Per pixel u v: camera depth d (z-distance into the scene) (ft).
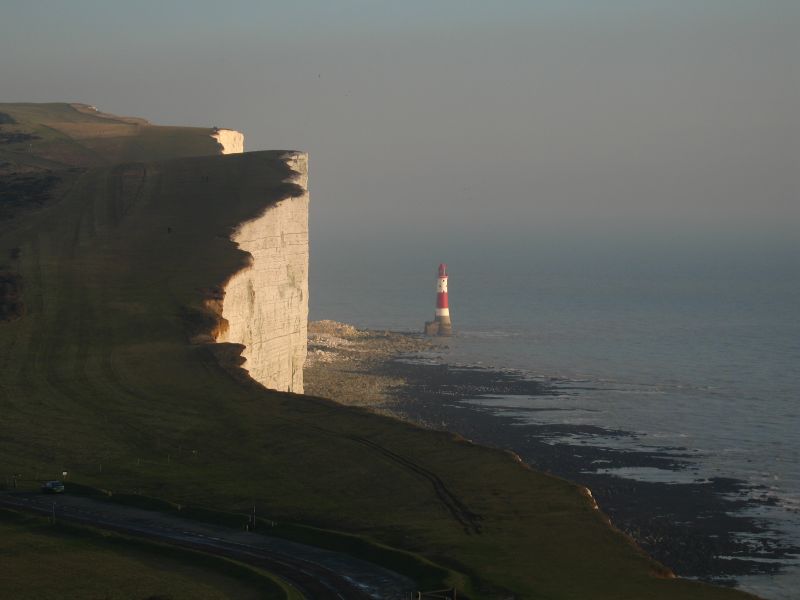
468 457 401.49
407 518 342.85
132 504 356.79
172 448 416.46
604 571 300.40
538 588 282.77
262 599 269.44
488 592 278.87
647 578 296.51
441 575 285.64
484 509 348.79
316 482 381.81
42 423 436.76
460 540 320.50
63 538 317.83
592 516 344.08
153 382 482.28
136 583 280.92
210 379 487.61
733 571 422.41
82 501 359.05
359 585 279.90
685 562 431.02
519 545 317.63
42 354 505.66
